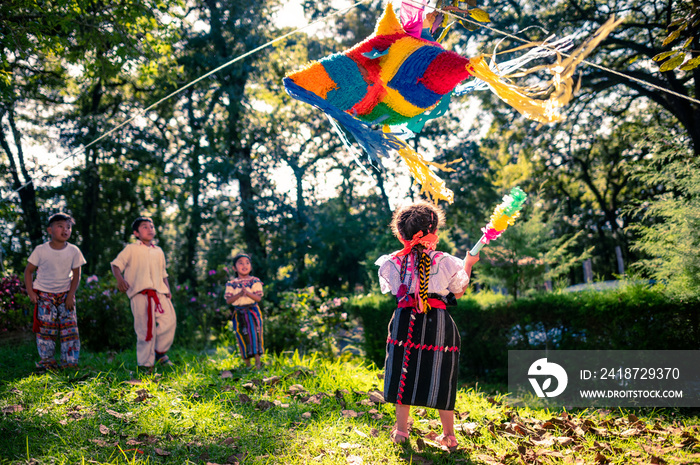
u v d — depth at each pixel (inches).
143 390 165.0
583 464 116.1
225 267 507.5
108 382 178.2
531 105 90.8
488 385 266.5
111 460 113.0
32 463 108.3
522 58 106.7
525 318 271.4
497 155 888.9
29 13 235.0
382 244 391.5
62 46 246.8
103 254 683.4
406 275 123.8
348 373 202.5
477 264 342.0
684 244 213.8
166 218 758.5
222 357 255.9
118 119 642.2
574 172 894.4
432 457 118.6
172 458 117.0
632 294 229.5
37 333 217.3
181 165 669.9
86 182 658.8
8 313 305.0
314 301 354.6
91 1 253.4
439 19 113.7
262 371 206.5
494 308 286.5
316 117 787.4
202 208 661.3
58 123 652.1
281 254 727.1
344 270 799.1
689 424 159.3
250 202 685.3
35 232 648.4
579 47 84.3
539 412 174.1
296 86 100.0
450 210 801.6
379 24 106.6
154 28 301.6
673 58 123.7
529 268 323.0
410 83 100.0
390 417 152.5
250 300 227.9
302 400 167.2
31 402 154.9
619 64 548.1
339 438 131.1
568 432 143.6
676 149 243.1
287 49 714.2
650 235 230.5
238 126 674.8
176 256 695.1
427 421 149.0
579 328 245.1
